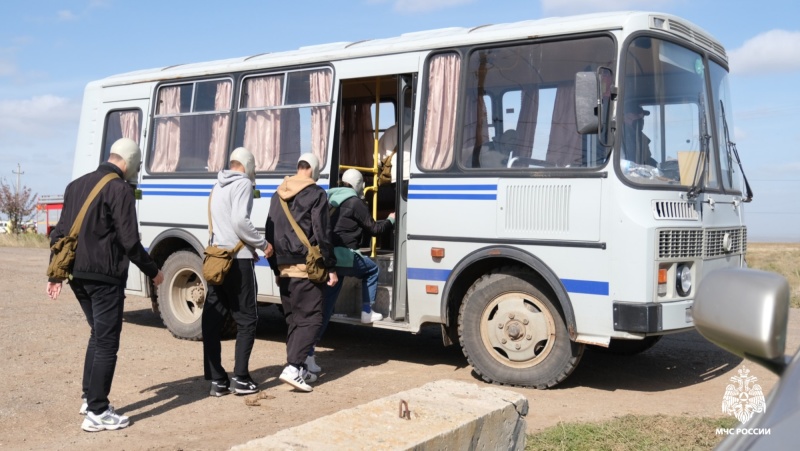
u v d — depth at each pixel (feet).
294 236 23.38
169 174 33.14
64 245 19.39
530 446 17.71
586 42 23.43
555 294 23.54
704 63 25.59
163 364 27.43
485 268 25.40
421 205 25.86
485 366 24.71
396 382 25.05
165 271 32.89
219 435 19.53
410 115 27.91
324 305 25.39
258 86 31.17
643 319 21.77
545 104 23.95
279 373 26.32
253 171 23.63
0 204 135.44
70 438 19.43
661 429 18.98
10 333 32.55
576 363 23.49
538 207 23.53
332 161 28.68
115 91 35.81
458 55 25.76
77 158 37.04
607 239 22.33
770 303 7.32
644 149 23.06
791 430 6.84
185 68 34.01
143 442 19.03
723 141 26.37
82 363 27.35
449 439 14.69
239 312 23.00
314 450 13.55
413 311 26.11
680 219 23.02
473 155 25.11
